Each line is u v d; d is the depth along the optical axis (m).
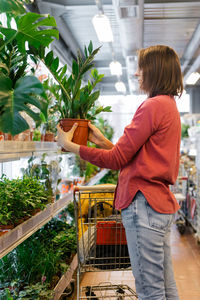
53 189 2.56
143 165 1.42
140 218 1.41
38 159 2.54
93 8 5.59
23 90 1.41
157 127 1.42
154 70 1.51
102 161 1.45
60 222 3.24
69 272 2.58
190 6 5.71
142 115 1.42
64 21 6.50
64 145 1.62
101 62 10.03
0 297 1.86
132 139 1.41
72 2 5.36
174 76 1.52
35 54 1.82
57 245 2.79
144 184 1.42
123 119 8.79
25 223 1.89
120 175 1.51
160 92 1.52
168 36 7.72
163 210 1.42
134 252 1.45
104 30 4.57
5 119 1.41
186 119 9.52
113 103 8.93
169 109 1.45
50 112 2.54
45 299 2.00
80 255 2.21
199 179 5.03
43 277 2.12
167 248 1.59
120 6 4.96
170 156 1.44
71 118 1.76
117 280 3.28
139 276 1.45
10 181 2.25
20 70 1.77
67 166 3.45
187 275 3.63
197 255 4.36
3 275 2.17
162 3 5.49
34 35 1.68
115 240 2.17
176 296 1.61
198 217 4.96
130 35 6.50
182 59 9.47
